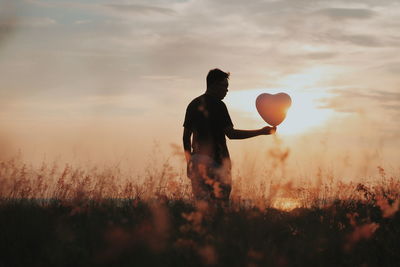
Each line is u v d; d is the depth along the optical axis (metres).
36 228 4.98
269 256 4.24
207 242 4.52
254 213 4.93
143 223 4.62
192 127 6.94
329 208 5.88
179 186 6.35
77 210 5.67
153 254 4.13
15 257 4.35
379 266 4.85
